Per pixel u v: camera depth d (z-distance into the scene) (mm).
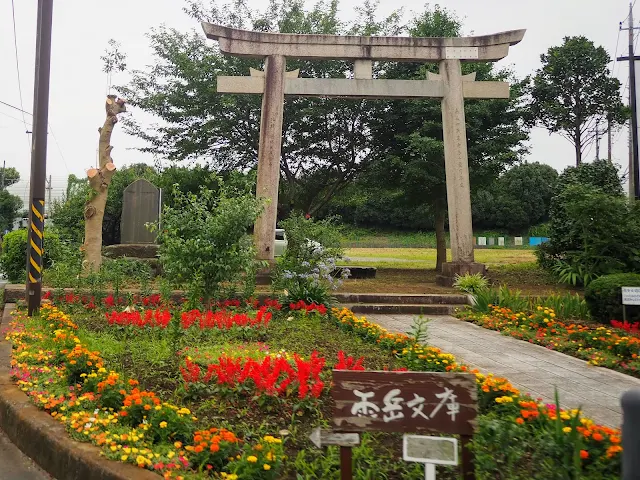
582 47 23734
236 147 17828
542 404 5215
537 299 11453
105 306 9875
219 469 3713
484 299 11164
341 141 17953
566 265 14461
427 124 15906
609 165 16359
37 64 9852
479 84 14102
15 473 4324
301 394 4871
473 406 3039
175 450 3906
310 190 19109
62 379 5391
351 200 20938
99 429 4273
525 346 8359
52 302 10062
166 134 17547
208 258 9008
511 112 16516
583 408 5496
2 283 16984
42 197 9500
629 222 12891
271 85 13531
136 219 15539
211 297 9484
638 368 6840
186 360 5629
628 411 2516
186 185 19969
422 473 3633
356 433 3121
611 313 9562
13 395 5262
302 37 13664
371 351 7168
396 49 13891
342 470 3111
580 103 24578
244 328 7863
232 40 13430
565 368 7086
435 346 8266
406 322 10516
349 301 11953
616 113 23859
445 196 16938
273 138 13484
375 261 24406
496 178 17797
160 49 17375
